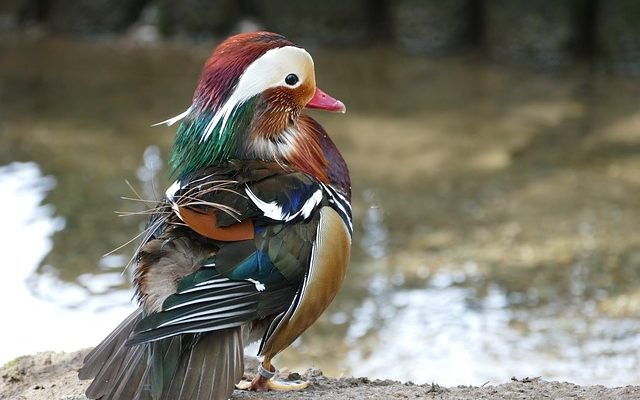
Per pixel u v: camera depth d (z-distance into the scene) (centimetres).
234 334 562
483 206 1500
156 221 587
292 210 590
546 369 1098
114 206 1482
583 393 640
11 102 1928
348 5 2250
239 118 615
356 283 1302
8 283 1266
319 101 655
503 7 2139
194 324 540
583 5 2114
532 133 1773
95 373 584
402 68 2144
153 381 547
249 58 615
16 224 1422
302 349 1159
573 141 1733
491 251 1371
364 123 1831
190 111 625
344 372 1103
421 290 1280
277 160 626
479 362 1120
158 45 2294
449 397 629
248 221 573
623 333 1171
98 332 1154
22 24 2386
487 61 2172
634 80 2031
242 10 2336
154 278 562
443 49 2222
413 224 1449
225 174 599
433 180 1591
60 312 1201
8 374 742
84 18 2347
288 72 623
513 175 1603
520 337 1173
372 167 1638
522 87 2020
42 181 1565
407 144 1731
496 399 629
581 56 2136
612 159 1655
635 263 1323
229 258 562
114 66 2161
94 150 1694
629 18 2042
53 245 1362
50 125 1809
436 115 1873
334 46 2267
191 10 2305
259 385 656
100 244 1367
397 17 2245
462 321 1208
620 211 1468
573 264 1328
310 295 593
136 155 1675
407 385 691
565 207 1490
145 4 2373
